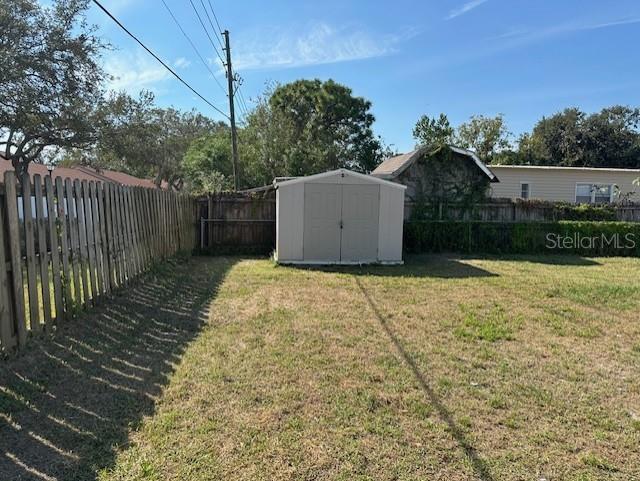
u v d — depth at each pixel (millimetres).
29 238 3867
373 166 31062
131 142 19375
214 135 30156
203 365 3791
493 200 13992
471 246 12891
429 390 3420
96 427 2736
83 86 15445
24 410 2885
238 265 9859
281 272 8859
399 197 10289
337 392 3332
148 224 7535
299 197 10016
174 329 4793
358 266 9891
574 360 4145
